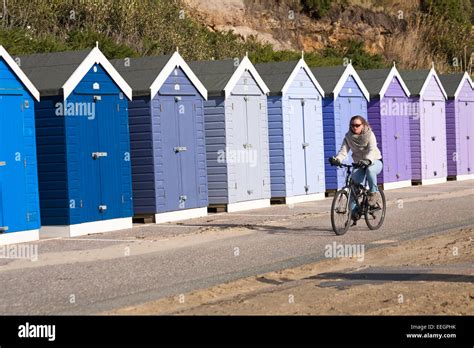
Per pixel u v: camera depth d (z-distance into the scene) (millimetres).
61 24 33438
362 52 48531
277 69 26422
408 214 22250
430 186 31625
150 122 21500
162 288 12914
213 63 24875
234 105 24141
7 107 18047
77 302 12008
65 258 15906
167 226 20781
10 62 18016
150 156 21578
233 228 19859
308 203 25938
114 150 20391
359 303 11906
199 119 22969
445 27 58688
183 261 15344
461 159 34469
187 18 40156
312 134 26844
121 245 17500
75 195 19359
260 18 46156
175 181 22172
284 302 11953
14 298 12359
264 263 15078
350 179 18953
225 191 23938
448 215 21781
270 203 25891
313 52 45594
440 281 13312
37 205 18688
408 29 55531
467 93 34719
